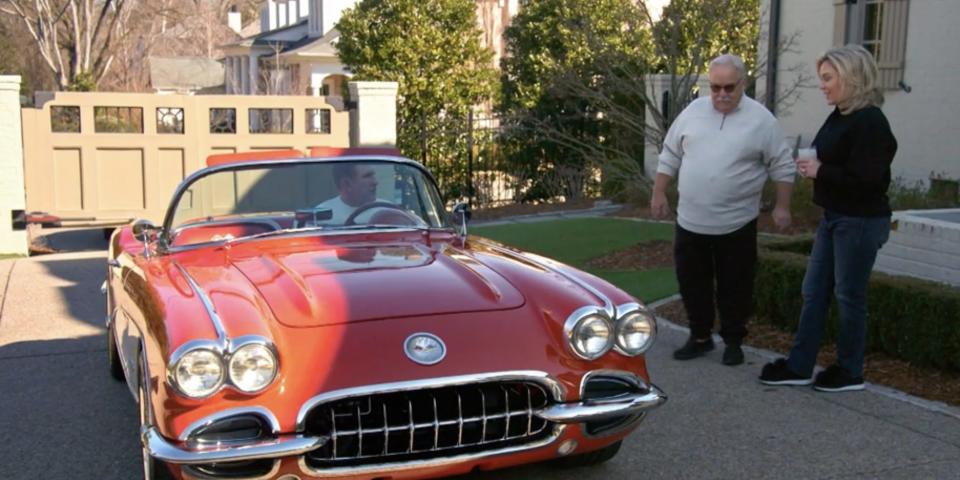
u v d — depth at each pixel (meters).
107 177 11.27
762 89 12.87
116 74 42.56
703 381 5.18
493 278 3.90
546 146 15.90
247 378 3.11
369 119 11.92
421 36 16.59
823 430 4.39
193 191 4.66
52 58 34.66
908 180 10.77
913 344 5.11
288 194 4.75
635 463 4.07
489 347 3.38
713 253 5.46
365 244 4.47
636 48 14.30
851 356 4.87
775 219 5.32
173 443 3.11
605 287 3.81
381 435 3.24
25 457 4.26
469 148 15.01
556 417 3.38
